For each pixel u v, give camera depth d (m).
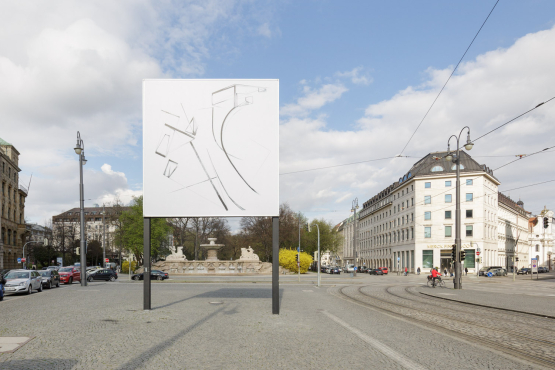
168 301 17.45
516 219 101.75
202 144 14.84
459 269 27.89
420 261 69.00
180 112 14.96
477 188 66.56
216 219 77.00
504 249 86.00
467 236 66.56
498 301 18.59
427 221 69.25
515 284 37.06
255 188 14.66
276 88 15.01
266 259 77.31
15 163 61.22
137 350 8.03
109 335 9.50
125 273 65.62
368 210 110.38
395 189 81.94
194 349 8.16
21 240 63.59
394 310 15.05
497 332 10.41
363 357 7.58
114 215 73.62
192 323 11.42
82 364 6.98
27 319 11.93
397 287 29.23
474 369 6.86
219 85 15.02
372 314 13.80
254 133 14.87
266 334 9.83
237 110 14.93
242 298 19.12
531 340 9.39
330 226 87.25
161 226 66.50
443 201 68.44
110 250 98.62
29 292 22.72
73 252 86.81
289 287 28.94
